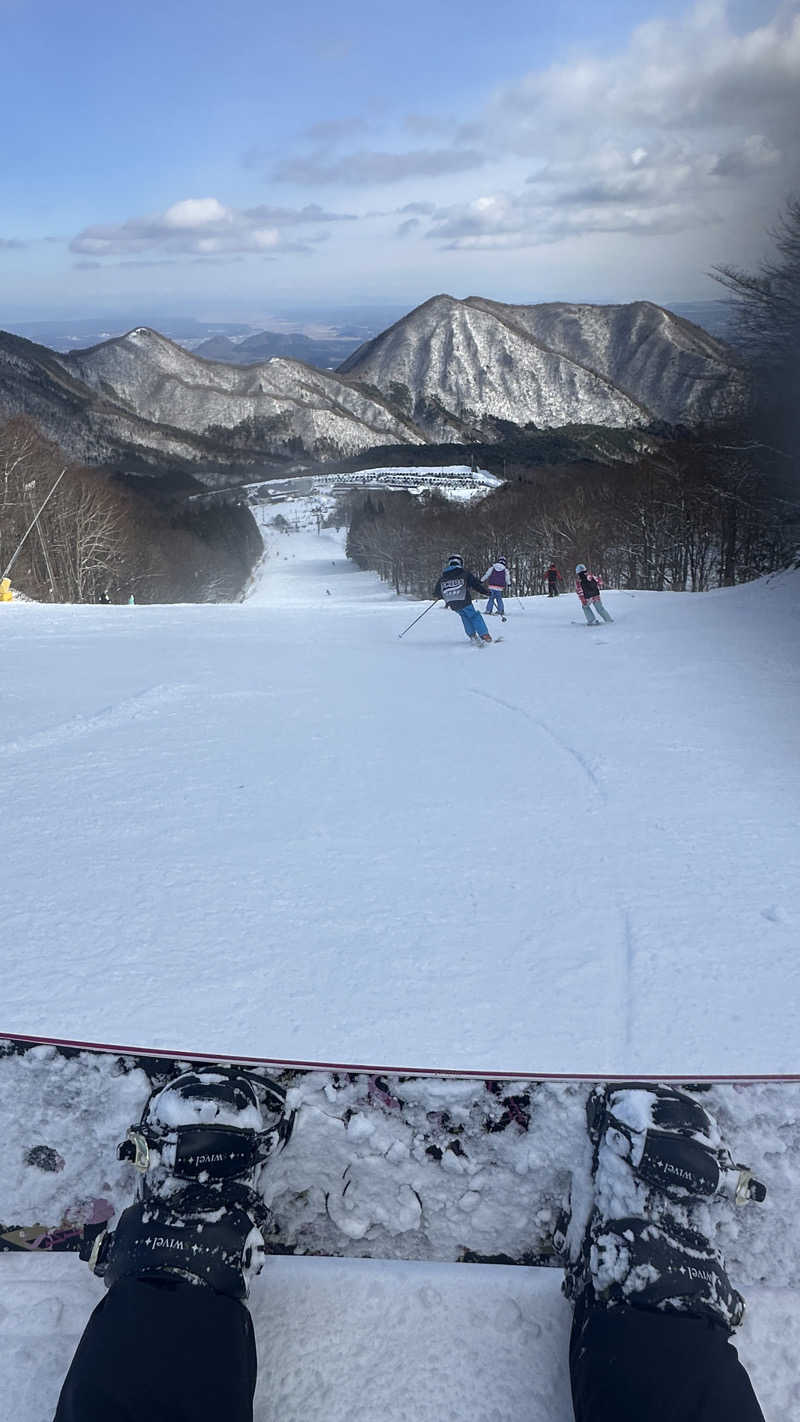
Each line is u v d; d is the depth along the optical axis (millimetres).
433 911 3598
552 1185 1652
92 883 3998
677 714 7398
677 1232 1416
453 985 2887
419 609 19266
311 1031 2545
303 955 3160
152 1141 1479
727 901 3633
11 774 6066
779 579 17172
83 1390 1181
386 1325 1555
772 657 10125
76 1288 1606
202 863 4262
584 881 3908
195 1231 1402
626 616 15664
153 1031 2541
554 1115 1666
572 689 8820
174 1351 1230
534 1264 1661
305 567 128000
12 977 2969
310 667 11047
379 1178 1686
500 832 4641
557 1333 1539
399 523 98500
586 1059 2355
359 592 93562
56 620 17125
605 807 5008
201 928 3447
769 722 6992
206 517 119500
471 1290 1612
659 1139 1461
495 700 8453
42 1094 1688
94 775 6012
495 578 16969
